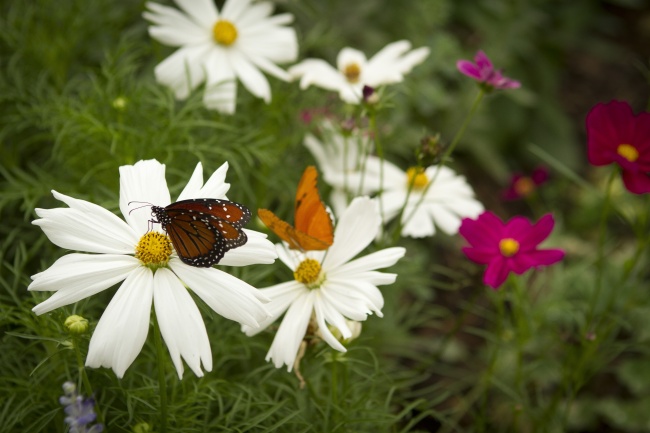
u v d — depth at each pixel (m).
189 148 0.64
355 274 0.55
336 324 0.54
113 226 0.52
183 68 0.69
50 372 0.59
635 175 0.64
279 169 0.74
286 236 0.54
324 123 0.73
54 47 0.75
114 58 0.69
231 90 0.69
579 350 0.76
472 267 0.78
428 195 0.72
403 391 0.79
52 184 0.66
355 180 0.72
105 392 0.60
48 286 0.50
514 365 0.81
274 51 0.72
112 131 0.63
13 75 0.73
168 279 0.51
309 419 0.61
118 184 0.67
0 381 0.59
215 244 0.50
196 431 0.57
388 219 0.71
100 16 0.78
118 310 0.50
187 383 0.59
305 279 0.55
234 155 0.69
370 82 0.72
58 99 0.68
